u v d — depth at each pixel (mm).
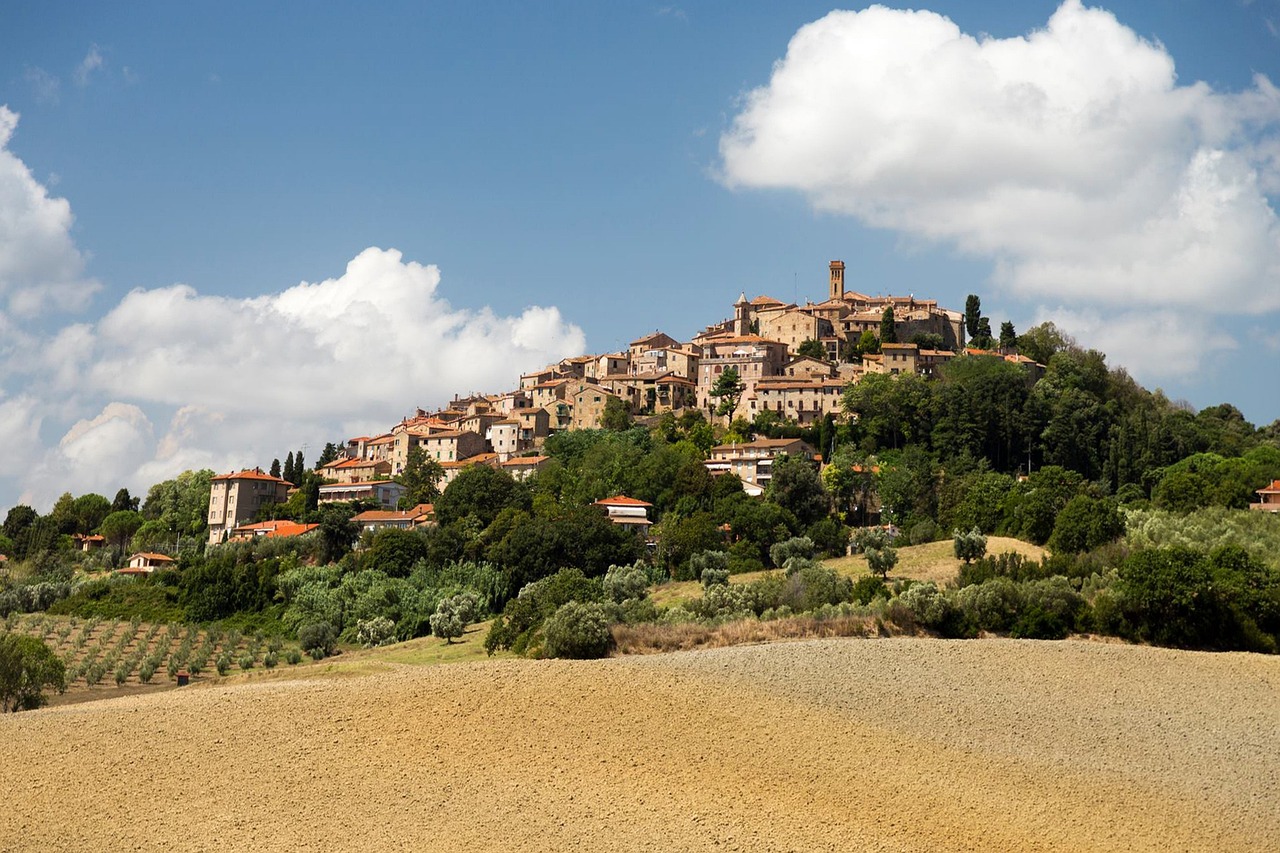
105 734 53812
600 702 58938
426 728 54781
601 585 128125
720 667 66688
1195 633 90438
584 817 45969
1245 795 51875
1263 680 68750
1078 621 94312
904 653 71375
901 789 50438
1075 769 53969
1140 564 93812
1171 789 52250
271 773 49281
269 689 62562
